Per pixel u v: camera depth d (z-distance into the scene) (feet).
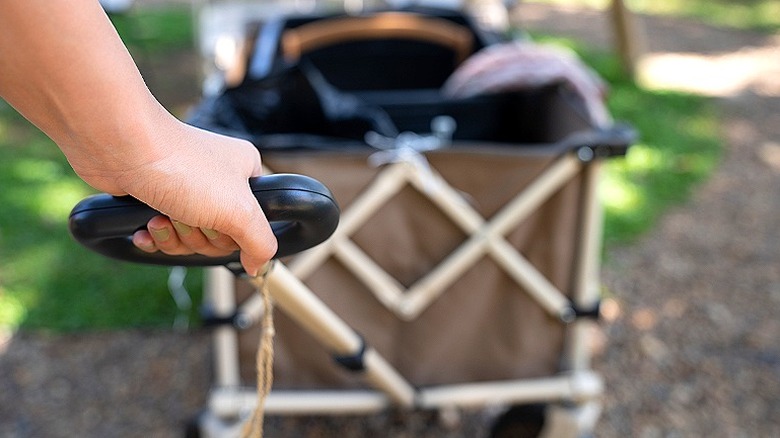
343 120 5.68
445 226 4.87
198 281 8.32
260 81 5.62
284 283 3.53
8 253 8.75
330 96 5.90
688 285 8.44
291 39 7.88
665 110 13.44
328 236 2.41
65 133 1.64
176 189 1.76
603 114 5.57
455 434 6.27
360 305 5.00
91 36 1.53
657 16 21.22
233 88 5.56
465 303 5.08
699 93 14.55
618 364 7.16
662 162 11.38
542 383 5.24
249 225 1.90
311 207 2.22
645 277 8.55
